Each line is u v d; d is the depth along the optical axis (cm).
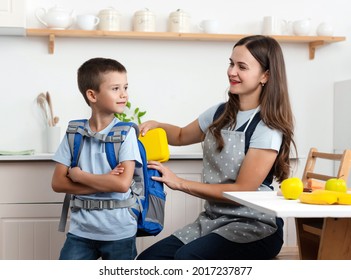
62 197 336
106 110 235
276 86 247
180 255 226
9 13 357
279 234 244
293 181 201
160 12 406
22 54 391
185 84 409
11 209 333
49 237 336
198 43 409
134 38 398
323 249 215
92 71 234
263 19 411
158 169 247
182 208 349
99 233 230
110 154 230
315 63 425
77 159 236
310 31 424
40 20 382
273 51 249
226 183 250
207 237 232
